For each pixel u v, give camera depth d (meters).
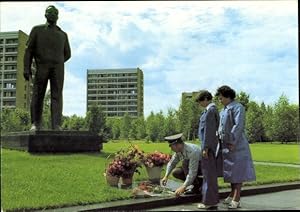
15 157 12.66
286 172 12.27
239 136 6.97
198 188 7.80
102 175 9.75
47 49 15.56
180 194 7.45
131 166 8.49
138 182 9.20
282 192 9.42
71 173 9.90
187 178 7.40
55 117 15.63
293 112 34.25
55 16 15.73
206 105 7.21
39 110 15.62
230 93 7.18
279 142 34.41
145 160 8.84
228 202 7.40
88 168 10.90
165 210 6.87
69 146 14.73
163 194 7.70
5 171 9.67
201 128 7.07
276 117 34.41
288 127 34.06
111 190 7.93
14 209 6.48
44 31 15.60
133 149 8.84
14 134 15.23
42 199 7.10
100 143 15.43
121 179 8.48
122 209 6.78
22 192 7.61
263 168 13.09
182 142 7.56
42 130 14.38
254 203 7.74
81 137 15.06
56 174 9.62
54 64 15.63
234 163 6.99
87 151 15.09
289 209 6.98
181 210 6.82
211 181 6.93
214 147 7.00
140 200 7.19
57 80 15.68
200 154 7.42
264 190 9.27
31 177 9.09
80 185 8.41
